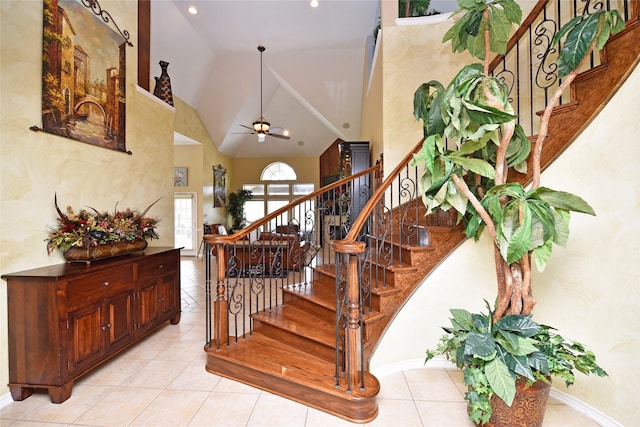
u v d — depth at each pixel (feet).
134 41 11.46
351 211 17.87
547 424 6.04
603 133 6.04
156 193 12.75
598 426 5.98
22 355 6.79
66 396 6.84
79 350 7.20
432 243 8.16
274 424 6.06
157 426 6.02
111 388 7.33
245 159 37.22
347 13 18.02
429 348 8.16
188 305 13.98
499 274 5.94
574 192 6.46
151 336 10.40
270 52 22.29
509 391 4.90
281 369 7.15
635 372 5.52
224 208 34.17
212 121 28.07
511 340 5.16
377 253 8.20
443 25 12.00
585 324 6.32
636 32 5.53
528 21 8.07
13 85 7.11
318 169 36.81
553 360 5.31
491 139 5.87
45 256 7.78
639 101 5.54
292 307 9.81
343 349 7.27
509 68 11.44
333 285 9.69
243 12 18.06
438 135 5.87
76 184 8.79
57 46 8.16
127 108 11.03
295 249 18.57
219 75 24.52
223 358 7.76
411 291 8.09
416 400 6.87
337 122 25.79
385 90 12.37
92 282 7.59
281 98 28.84
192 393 7.11
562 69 5.60
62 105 8.30
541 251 5.21
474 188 6.88
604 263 6.03
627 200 5.69
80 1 8.96
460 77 5.61
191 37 20.10
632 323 5.59
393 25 12.32
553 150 6.66
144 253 9.91
